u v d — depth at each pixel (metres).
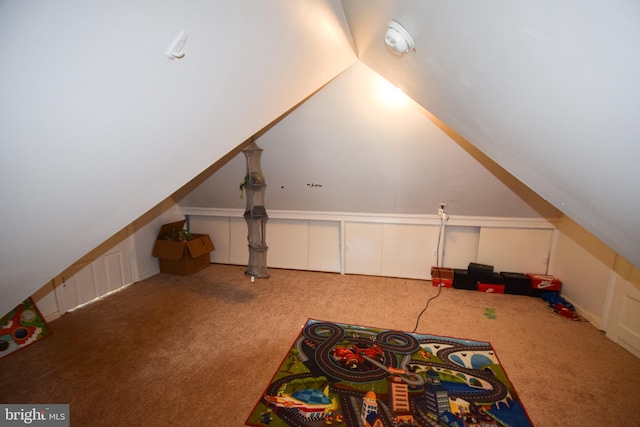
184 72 0.93
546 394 1.84
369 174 3.07
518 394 1.84
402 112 2.44
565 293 3.04
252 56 1.13
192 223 4.27
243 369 2.06
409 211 3.49
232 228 4.16
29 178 0.83
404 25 1.03
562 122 0.80
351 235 3.78
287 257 4.05
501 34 0.70
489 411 1.72
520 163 1.38
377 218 3.63
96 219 1.25
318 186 3.35
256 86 1.35
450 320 2.71
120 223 1.40
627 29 0.43
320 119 2.59
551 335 2.47
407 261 3.68
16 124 0.67
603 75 0.55
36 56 0.57
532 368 2.08
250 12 0.91
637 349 2.18
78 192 1.03
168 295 3.19
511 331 2.53
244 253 4.15
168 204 3.95
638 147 0.63
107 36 0.64
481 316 2.77
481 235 3.43
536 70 0.71
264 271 3.54
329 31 1.42
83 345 2.31
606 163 0.79
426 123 2.48
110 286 3.24
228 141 1.60
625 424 1.63
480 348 2.30
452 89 1.24
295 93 1.77
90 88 0.73
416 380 1.96
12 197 0.84
